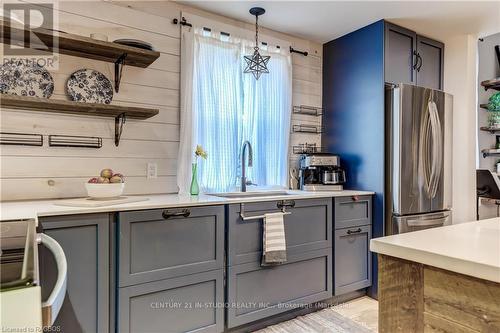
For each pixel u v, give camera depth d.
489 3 2.51
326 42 3.33
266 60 2.65
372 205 2.85
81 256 1.56
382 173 2.80
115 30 2.28
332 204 2.58
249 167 2.80
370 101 2.90
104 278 1.62
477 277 0.72
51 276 1.47
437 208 2.96
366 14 2.70
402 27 2.95
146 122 2.38
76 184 2.11
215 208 1.98
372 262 2.83
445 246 0.87
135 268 1.71
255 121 2.85
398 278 0.91
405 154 2.74
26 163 1.96
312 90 3.33
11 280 0.74
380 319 0.95
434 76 3.23
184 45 2.50
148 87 2.39
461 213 3.18
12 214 1.42
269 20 2.79
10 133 1.92
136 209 1.71
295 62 3.20
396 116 2.74
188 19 2.54
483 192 3.52
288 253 2.30
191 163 2.48
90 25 2.19
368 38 2.92
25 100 1.76
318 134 3.37
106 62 2.23
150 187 2.39
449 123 3.06
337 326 2.29
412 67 3.02
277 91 2.99
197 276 1.91
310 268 2.44
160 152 2.43
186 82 2.48
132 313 1.70
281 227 2.21
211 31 2.62
